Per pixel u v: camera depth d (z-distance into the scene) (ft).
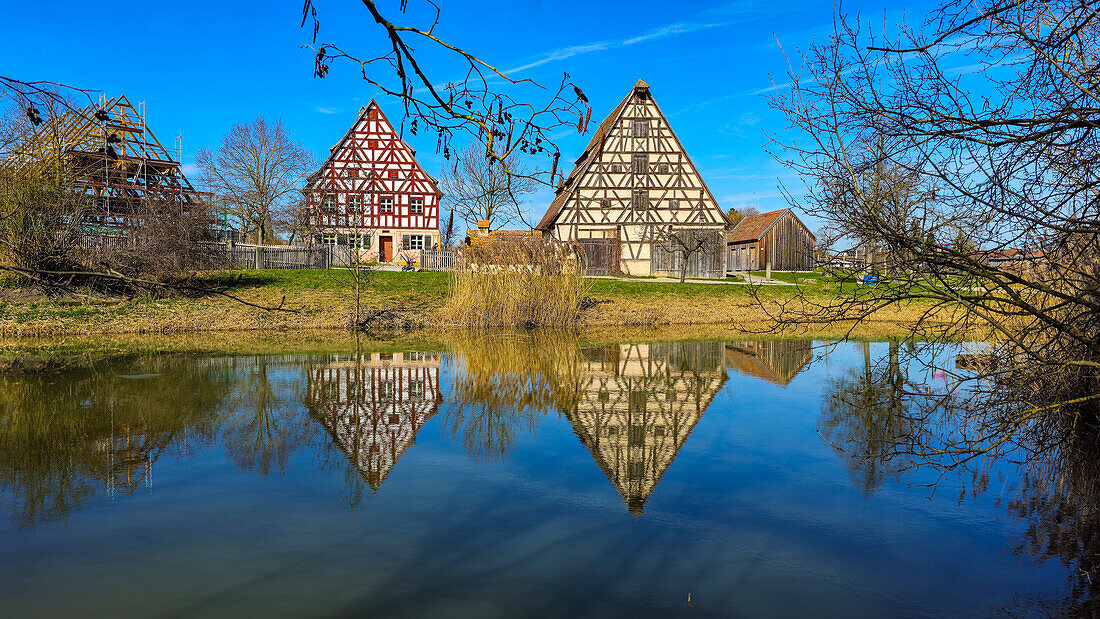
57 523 13.58
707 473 17.02
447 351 41.01
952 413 22.93
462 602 10.47
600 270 107.96
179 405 24.31
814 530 13.35
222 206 121.80
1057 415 16.97
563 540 12.86
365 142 131.54
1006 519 13.93
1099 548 12.53
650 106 113.29
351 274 81.10
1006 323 17.38
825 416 23.11
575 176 115.75
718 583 11.18
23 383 28.35
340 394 26.81
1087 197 12.24
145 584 11.02
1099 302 14.34
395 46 6.42
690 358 38.27
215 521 13.73
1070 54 12.50
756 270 127.24
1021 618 10.04
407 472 17.01
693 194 113.29
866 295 15.21
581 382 30.17
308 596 10.58
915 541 12.91
